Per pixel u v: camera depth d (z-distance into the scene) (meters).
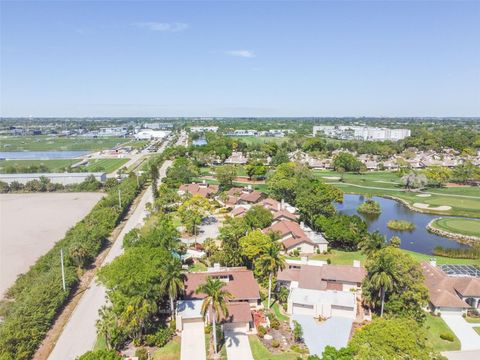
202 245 99.50
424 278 64.81
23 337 55.91
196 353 56.91
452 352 57.97
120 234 115.56
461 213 145.75
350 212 150.00
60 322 65.69
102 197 161.50
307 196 120.25
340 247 103.81
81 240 91.75
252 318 63.94
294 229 103.56
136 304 57.66
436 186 199.00
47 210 146.50
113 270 62.28
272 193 147.38
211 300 57.59
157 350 57.59
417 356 43.22
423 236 121.69
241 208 127.25
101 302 72.62
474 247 105.19
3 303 70.88
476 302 71.19
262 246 80.62
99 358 44.44
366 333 47.44
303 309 68.31
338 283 75.62
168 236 87.38
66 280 75.69
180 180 183.50
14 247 104.31
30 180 189.62
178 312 63.81
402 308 62.47
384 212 151.88
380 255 66.62
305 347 58.28
